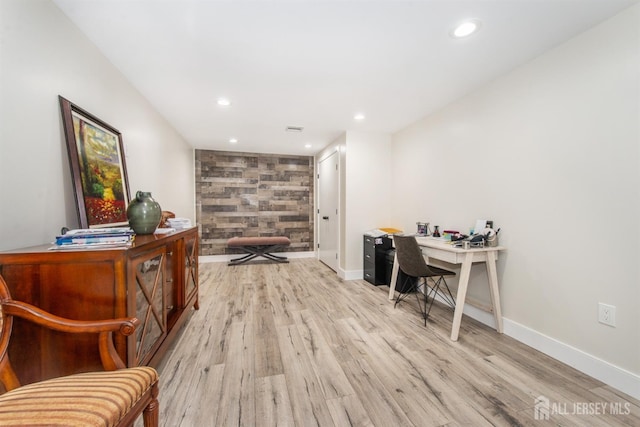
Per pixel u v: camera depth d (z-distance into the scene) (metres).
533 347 1.88
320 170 5.01
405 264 2.38
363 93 2.43
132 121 2.22
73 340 1.02
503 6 1.38
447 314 2.50
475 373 1.59
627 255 1.42
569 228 1.67
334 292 3.16
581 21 1.50
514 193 2.02
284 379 1.54
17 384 0.89
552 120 1.76
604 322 1.51
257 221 5.14
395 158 3.72
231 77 2.12
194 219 4.72
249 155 5.07
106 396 0.76
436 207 2.90
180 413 1.27
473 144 2.40
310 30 1.56
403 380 1.53
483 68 2.01
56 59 1.33
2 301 0.88
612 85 1.47
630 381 1.40
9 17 1.07
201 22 1.48
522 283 1.97
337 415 1.27
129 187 2.10
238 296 3.02
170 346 1.91
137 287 1.26
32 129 1.19
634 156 1.39
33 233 1.20
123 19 1.45
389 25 1.52
